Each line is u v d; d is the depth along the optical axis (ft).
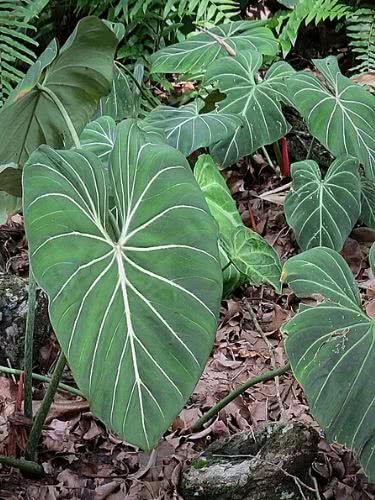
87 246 3.12
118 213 3.41
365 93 6.34
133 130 3.49
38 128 4.75
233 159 6.68
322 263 4.21
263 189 8.18
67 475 4.93
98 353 2.97
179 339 3.00
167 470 4.92
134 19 8.87
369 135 6.13
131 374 2.94
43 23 9.26
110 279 3.09
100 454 5.17
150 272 3.10
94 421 5.41
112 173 3.50
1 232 7.59
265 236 7.50
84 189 3.27
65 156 3.33
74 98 4.63
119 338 2.99
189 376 2.95
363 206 7.01
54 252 3.05
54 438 5.22
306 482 4.56
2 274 6.14
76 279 3.03
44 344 5.86
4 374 5.82
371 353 3.75
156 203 3.22
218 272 3.09
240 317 6.57
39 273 3.01
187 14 9.06
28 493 4.74
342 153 6.04
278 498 4.39
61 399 5.57
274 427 4.73
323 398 3.71
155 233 3.17
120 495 4.78
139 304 3.05
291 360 3.80
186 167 3.29
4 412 5.48
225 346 6.26
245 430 5.00
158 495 4.73
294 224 6.42
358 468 4.92
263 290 6.82
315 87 6.24
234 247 5.62
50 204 3.12
